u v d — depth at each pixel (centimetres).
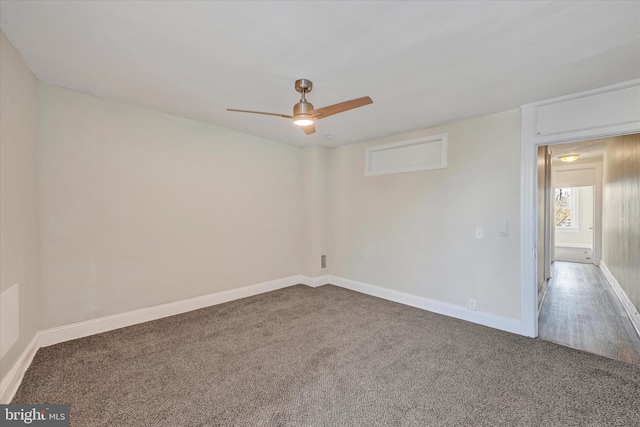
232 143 404
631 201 378
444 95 274
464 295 344
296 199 497
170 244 347
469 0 149
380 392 205
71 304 280
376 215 435
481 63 216
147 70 234
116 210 306
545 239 520
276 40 189
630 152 384
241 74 238
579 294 457
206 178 378
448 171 358
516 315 306
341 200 485
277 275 468
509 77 238
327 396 200
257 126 385
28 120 234
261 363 242
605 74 231
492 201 323
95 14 165
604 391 207
